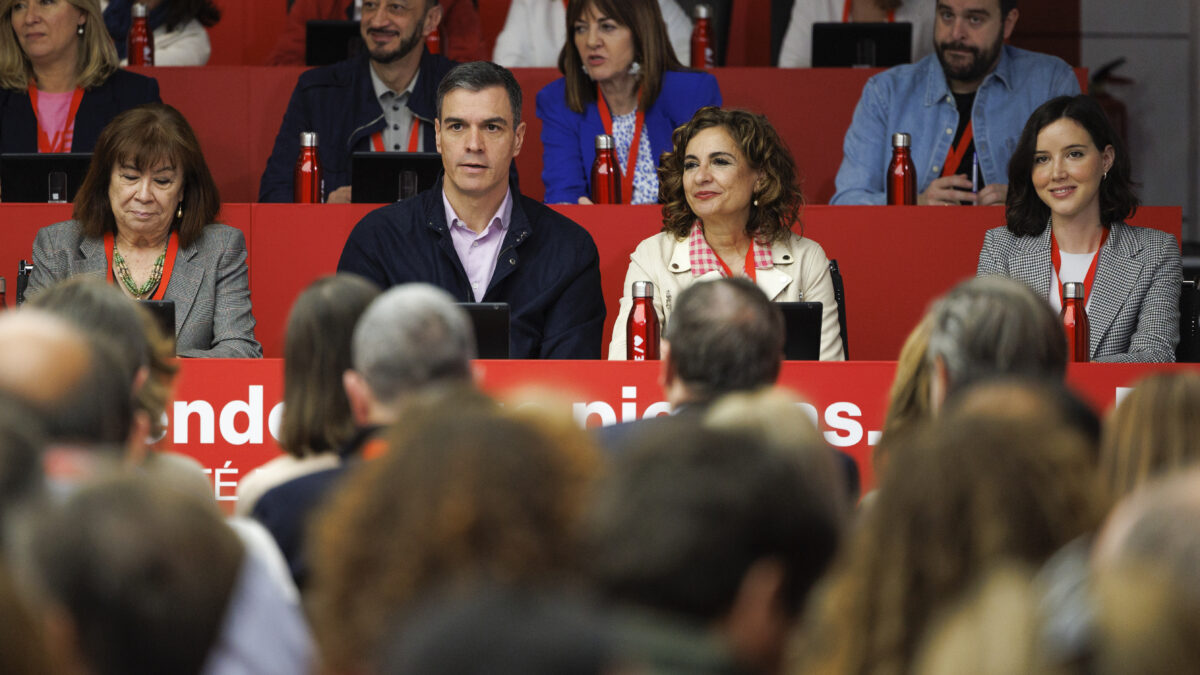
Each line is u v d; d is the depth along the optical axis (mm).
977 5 17344
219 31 24109
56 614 3850
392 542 4219
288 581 6023
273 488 6668
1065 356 7227
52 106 17453
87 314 7305
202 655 3977
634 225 14492
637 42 17141
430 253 13367
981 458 4074
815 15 22016
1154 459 5641
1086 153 13516
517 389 10352
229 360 10297
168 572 3912
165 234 13406
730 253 13617
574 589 4039
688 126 13578
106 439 5875
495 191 13398
